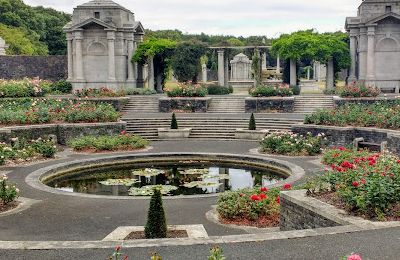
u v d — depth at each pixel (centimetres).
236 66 5694
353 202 1024
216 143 2756
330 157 2091
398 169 1122
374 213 1012
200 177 2016
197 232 1153
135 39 4862
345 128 2522
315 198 1119
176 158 2364
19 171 2002
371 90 3441
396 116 2489
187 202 1530
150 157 2344
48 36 7538
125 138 2592
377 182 1041
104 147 2498
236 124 3139
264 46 4809
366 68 4188
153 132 3030
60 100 3391
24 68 4800
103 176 2078
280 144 2373
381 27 4112
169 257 843
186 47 4734
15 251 887
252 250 861
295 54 4319
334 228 956
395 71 4131
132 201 1547
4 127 2578
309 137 2439
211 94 4462
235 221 1284
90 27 4491
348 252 838
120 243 917
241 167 2238
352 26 4322
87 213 1401
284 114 3475
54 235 1193
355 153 2062
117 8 4528
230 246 884
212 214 1374
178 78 4791
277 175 2064
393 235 910
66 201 1539
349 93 3441
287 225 1151
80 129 2781
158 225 1080
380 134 2422
